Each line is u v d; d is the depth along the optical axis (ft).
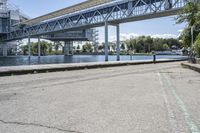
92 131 16.53
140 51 562.25
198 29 115.03
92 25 263.49
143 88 37.24
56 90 34.88
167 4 187.21
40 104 25.05
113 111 22.12
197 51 101.14
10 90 34.83
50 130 16.74
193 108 23.47
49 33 348.59
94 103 25.64
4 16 459.32
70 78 52.90
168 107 23.84
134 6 213.66
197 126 17.67
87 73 67.26
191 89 36.22
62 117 20.04
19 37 422.00
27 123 18.33
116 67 96.94
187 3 101.55
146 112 21.79
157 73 66.03
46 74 64.28
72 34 488.44
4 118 19.70
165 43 567.18
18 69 65.57
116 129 16.94
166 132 16.38
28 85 40.68
